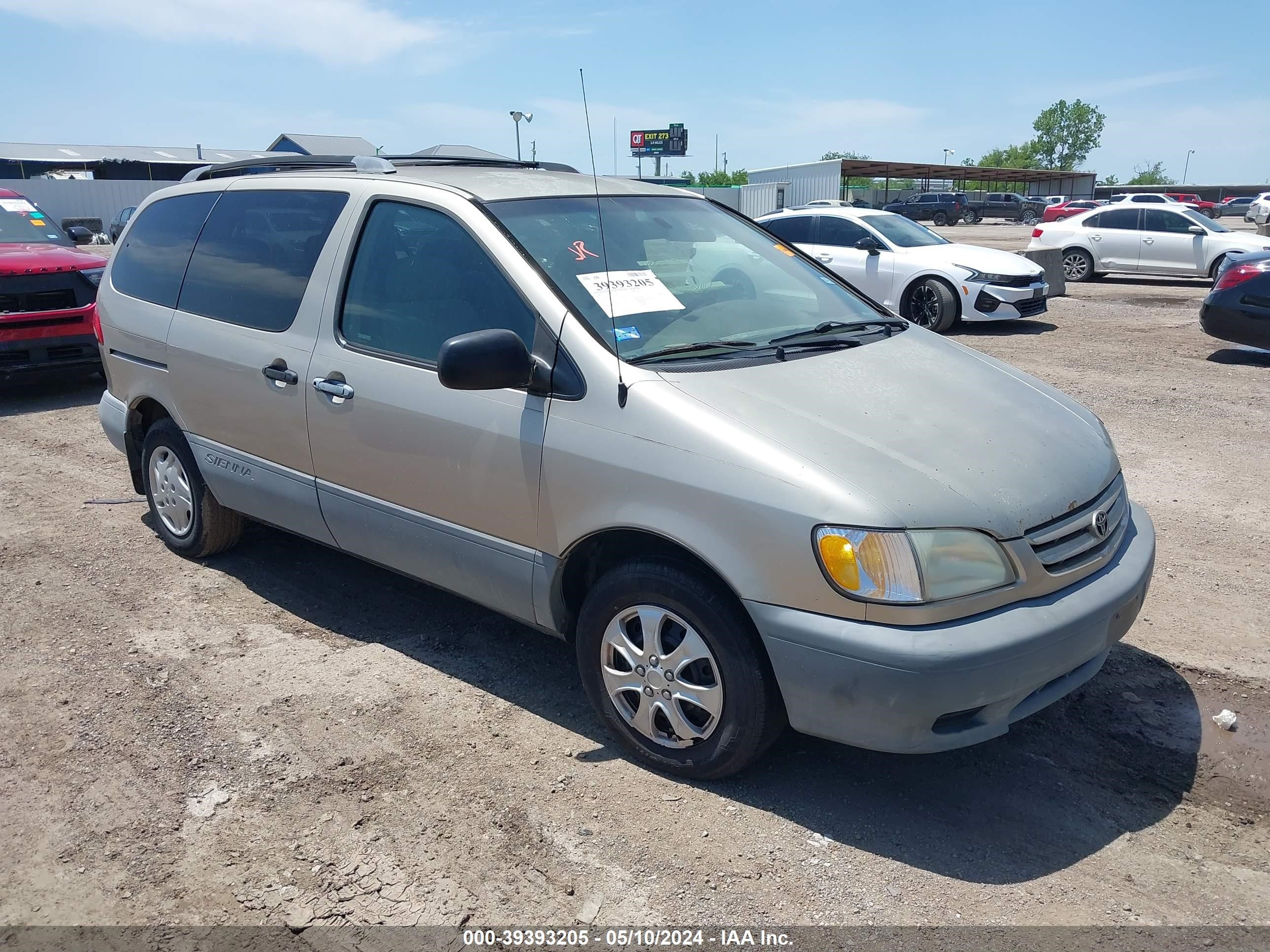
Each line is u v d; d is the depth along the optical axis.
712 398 3.02
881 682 2.66
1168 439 7.20
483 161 4.78
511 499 3.32
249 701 3.67
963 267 12.41
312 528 4.12
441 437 3.46
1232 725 3.51
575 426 3.13
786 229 14.13
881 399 3.18
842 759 3.33
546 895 2.70
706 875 2.77
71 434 7.73
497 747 3.38
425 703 3.66
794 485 2.75
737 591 2.82
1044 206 54.22
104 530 5.49
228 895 2.71
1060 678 3.01
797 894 2.70
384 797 3.11
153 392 4.77
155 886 2.74
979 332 12.69
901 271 12.84
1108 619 2.96
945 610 2.68
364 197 3.92
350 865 2.81
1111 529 3.18
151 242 4.96
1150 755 3.37
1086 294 17.31
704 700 3.03
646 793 3.13
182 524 4.97
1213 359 10.41
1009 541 2.78
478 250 3.50
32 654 4.04
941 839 2.92
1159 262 18.64
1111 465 3.35
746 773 3.24
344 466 3.84
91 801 3.10
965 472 2.88
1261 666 3.92
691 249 3.96
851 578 2.67
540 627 3.46
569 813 3.03
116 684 3.80
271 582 4.76
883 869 2.79
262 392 4.11
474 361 3.05
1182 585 4.69
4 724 3.53
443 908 2.65
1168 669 3.92
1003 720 2.84
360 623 4.33
